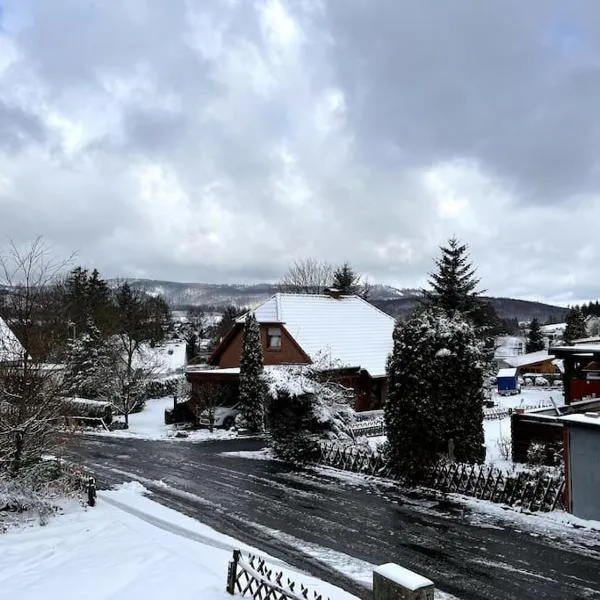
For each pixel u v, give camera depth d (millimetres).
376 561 11312
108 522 12492
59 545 10875
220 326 81625
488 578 10500
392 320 41312
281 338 34875
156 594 8312
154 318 59000
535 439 19219
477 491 16000
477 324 42594
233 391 34312
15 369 13367
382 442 23672
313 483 18328
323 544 12336
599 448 13508
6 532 11664
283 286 69875
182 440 28000
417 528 13461
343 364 29750
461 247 43688
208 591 8391
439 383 17312
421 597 5793
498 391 52406
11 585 8805
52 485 14219
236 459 22656
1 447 13383
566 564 11156
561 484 14484
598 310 142250
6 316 13648
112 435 30000
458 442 17406
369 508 15289
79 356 31297
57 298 15938
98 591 8492
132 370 38500
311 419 22062
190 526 13133
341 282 65750
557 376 65000
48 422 14062
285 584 9336
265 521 14086
